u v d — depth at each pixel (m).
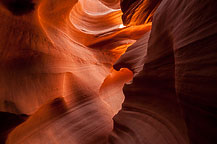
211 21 1.30
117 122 4.21
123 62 5.32
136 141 3.19
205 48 1.36
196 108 1.51
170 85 2.43
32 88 4.01
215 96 1.21
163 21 2.64
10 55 3.65
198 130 1.53
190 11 1.67
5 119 3.44
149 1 5.29
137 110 3.66
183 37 1.76
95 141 5.28
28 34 3.93
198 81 1.43
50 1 4.47
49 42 4.82
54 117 5.00
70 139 4.91
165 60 2.52
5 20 3.33
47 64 4.60
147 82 3.27
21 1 3.41
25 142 4.20
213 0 1.27
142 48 4.82
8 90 3.53
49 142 4.53
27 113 3.71
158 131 2.76
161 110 2.80
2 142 3.67
